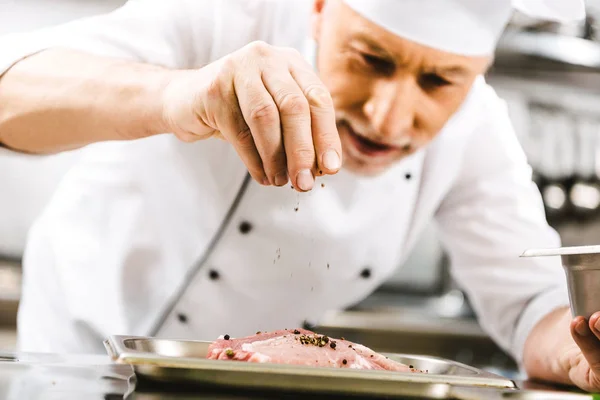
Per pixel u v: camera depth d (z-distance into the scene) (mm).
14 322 3254
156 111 1237
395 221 1809
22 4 3635
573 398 1046
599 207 4242
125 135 1341
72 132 1382
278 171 1025
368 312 3977
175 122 1180
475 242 1913
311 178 975
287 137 997
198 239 1707
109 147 1803
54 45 1479
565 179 4219
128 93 1289
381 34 1422
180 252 1719
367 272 1856
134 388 951
